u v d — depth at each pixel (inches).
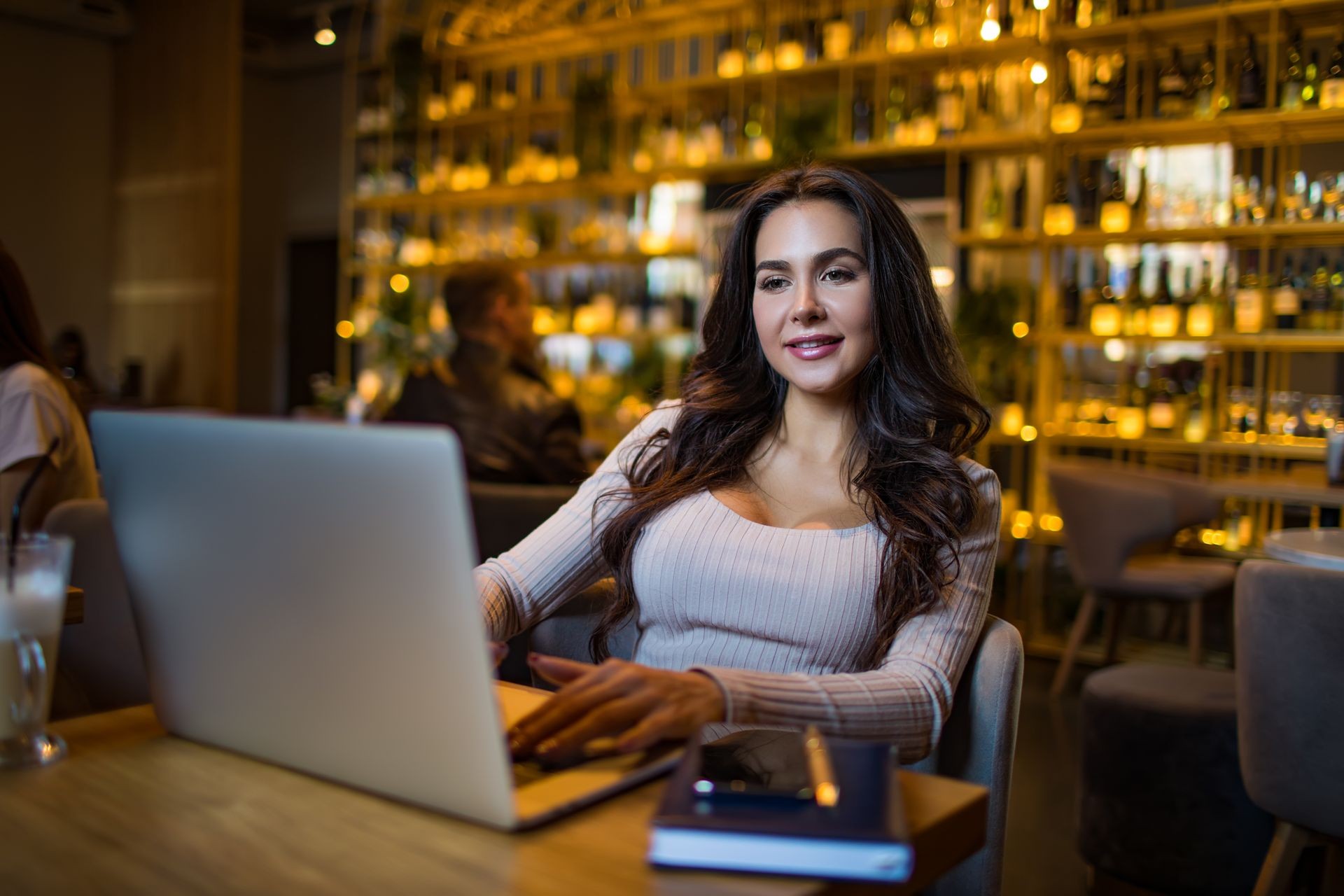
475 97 271.9
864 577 51.1
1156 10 190.1
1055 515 192.9
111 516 36.9
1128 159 191.8
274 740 35.5
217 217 300.5
